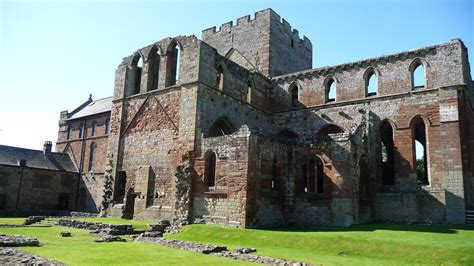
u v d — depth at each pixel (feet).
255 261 45.14
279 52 134.31
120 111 110.22
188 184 85.76
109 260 42.29
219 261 43.83
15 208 140.36
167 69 102.22
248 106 108.37
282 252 53.26
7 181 140.05
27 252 45.21
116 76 115.14
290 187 85.97
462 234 62.69
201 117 90.12
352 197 78.48
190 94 91.86
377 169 96.84
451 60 91.35
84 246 54.03
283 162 87.25
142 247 54.70
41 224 89.97
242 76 108.17
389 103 98.43
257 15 134.82
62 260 41.42
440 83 91.81
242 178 76.89
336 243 56.24
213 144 84.23
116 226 73.20
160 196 94.02
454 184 84.99
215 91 95.96
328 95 111.65
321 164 92.32
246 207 75.00
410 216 89.51
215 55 98.17
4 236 58.59
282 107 117.60
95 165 157.28
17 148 152.46
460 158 85.25
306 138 87.51
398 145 95.35
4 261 37.86
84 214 117.39
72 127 174.09
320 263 44.52
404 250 50.42
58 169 155.84
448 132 87.76
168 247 55.57
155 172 96.89
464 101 90.22
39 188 148.97
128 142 106.22
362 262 45.83
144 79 107.45
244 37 136.67
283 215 84.84
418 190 90.27
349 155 79.41
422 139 111.45
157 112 100.58
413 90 95.71
